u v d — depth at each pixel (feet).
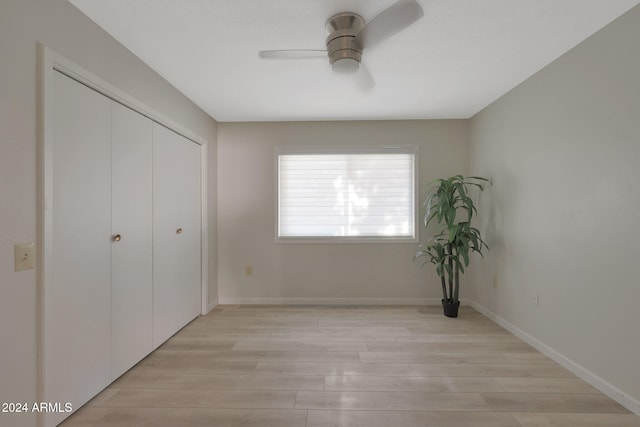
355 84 8.38
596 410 5.36
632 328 5.33
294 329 9.12
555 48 6.60
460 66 7.41
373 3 5.11
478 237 10.06
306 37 6.11
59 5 4.84
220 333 8.82
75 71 5.11
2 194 4.03
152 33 5.97
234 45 6.41
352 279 11.59
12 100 4.13
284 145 11.59
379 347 7.88
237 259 11.67
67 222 5.08
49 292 4.64
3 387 4.08
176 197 8.74
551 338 7.28
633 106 5.27
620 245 5.53
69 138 5.11
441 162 11.46
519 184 8.45
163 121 7.91
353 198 11.71
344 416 5.22
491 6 5.23
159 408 5.45
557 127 7.03
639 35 5.16
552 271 7.24
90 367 5.61
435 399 5.68
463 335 8.63
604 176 5.84
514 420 5.12
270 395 5.82
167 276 8.27
